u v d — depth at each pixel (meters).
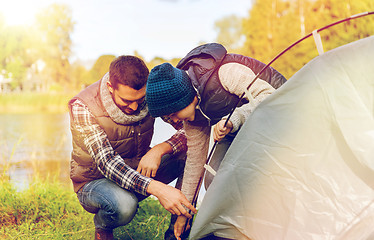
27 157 6.36
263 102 1.83
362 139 1.64
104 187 2.30
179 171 2.65
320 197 1.72
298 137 1.75
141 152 2.50
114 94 2.18
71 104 2.29
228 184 1.92
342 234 1.67
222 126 2.02
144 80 2.09
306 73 1.73
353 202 1.67
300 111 1.74
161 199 2.16
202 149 2.25
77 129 2.27
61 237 2.79
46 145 7.93
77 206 3.43
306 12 14.05
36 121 15.70
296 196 1.76
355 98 1.65
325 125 1.70
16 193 3.66
